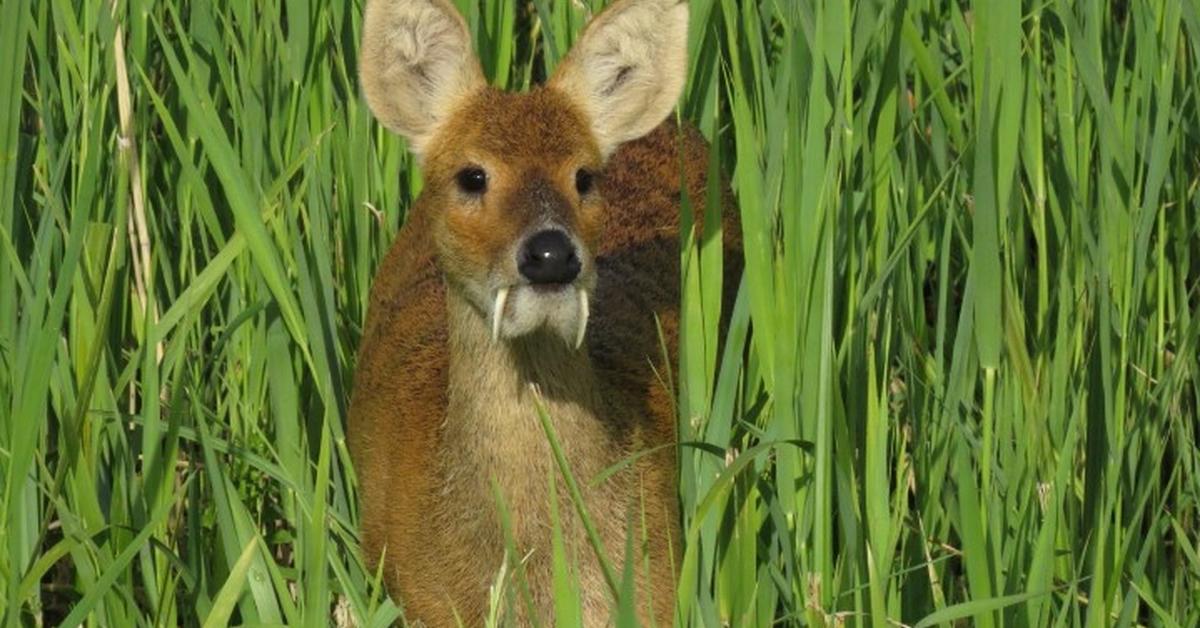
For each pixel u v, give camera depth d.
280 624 8.55
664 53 10.05
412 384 10.16
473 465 9.41
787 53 9.86
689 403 9.32
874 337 9.82
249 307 10.66
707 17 11.05
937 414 9.77
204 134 9.90
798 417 9.03
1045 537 8.53
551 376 9.18
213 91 11.78
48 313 8.62
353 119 11.30
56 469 9.95
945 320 9.91
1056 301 10.87
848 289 9.36
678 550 9.62
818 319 8.73
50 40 11.90
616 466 8.66
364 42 9.71
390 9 9.67
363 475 10.50
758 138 10.59
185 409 10.48
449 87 9.65
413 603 9.89
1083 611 9.49
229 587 8.16
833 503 9.47
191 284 9.90
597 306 10.42
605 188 11.48
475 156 9.15
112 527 8.73
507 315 8.89
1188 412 10.79
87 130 10.52
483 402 9.30
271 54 11.62
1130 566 9.52
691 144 12.02
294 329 10.09
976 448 9.72
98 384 9.69
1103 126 10.25
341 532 10.16
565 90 9.77
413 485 9.80
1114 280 10.24
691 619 8.73
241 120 11.19
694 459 9.19
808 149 8.94
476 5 11.68
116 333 10.55
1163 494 9.80
